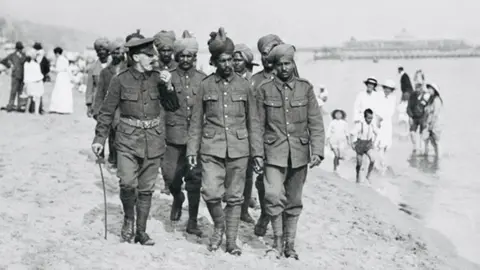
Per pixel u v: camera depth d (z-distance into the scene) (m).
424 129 16.94
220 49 6.44
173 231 7.48
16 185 9.44
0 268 5.94
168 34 7.51
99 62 10.62
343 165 15.13
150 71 6.54
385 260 7.47
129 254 6.46
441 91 43.00
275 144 6.52
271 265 6.42
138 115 6.49
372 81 14.35
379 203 10.75
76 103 25.25
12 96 20.06
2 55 50.50
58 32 127.56
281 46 6.54
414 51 194.75
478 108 29.59
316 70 94.31
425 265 7.47
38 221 7.57
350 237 8.24
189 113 7.31
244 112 6.57
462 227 9.67
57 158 11.77
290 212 6.75
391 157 16.45
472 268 7.64
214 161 6.48
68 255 6.35
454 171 14.50
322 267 6.77
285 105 6.52
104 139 6.65
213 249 6.72
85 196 8.94
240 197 6.61
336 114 14.51
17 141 14.00
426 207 10.87
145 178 6.67
